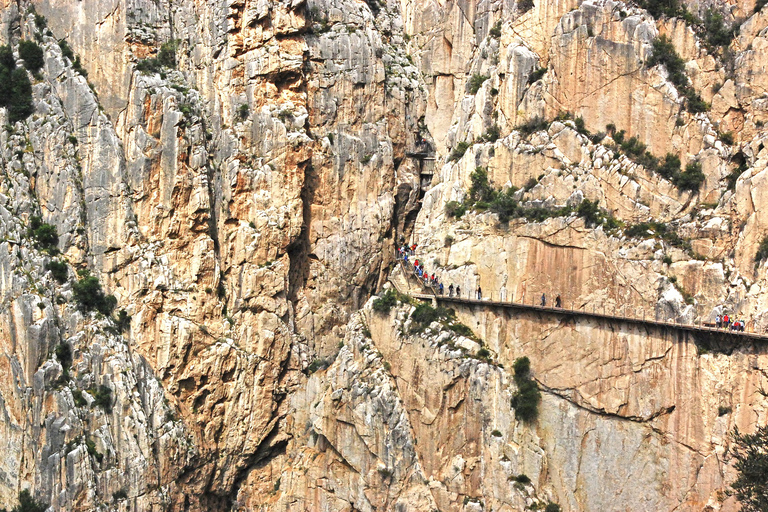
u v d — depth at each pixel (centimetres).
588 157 6981
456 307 7312
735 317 6156
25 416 7206
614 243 6669
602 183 6888
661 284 6450
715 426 6119
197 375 7581
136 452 7219
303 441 7862
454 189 7675
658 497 6334
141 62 7769
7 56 7756
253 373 7725
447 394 7075
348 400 7444
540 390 6838
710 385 6150
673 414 6306
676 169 6731
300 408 7900
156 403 7375
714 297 6291
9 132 7675
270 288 7738
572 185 7000
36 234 7481
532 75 7419
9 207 7519
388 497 7244
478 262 7312
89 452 7131
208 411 7669
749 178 6312
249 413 7738
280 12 7862
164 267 7588
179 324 7525
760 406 5947
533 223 7044
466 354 7044
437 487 7075
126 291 7556
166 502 7319
